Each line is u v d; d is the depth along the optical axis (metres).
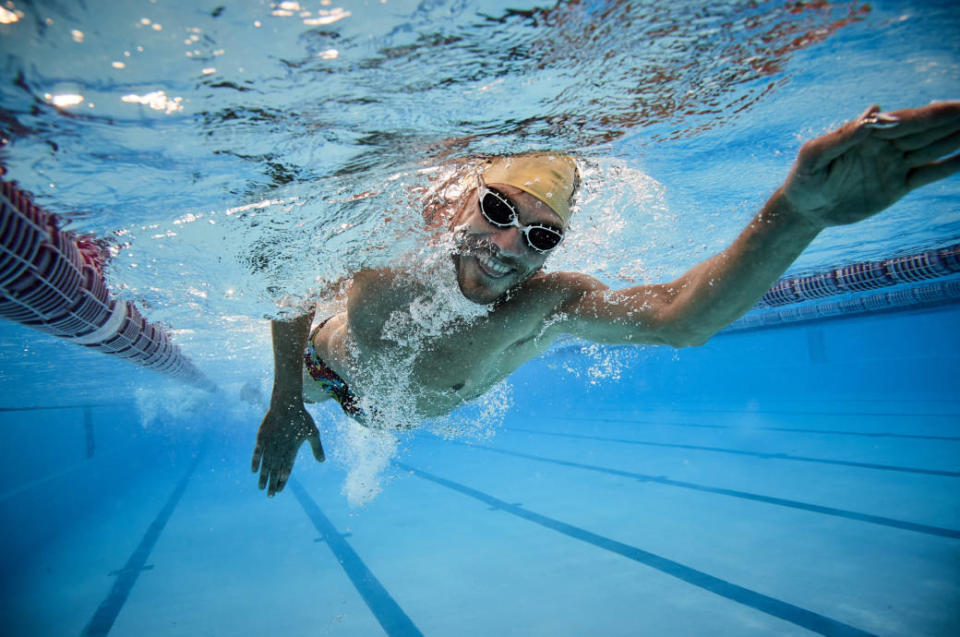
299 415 2.39
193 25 1.09
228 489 8.35
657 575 3.38
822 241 4.91
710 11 1.29
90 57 1.13
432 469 8.37
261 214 2.09
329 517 5.75
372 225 1.98
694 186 2.85
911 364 15.99
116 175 1.67
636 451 8.73
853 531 3.88
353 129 1.58
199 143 1.55
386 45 1.23
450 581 3.58
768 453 7.52
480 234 1.69
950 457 6.11
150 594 3.83
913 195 3.77
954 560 3.16
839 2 1.31
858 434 8.57
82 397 9.98
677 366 23.86
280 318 2.45
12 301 1.94
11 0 0.98
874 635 2.43
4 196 1.59
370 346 2.11
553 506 5.41
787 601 2.85
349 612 3.24
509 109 1.59
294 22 1.12
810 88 1.82
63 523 6.42
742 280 1.21
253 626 3.14
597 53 1.39
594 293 1.74
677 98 1.75
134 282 2.89
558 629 2.77
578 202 2.39
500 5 1.16
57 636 3.24
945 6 1.38
